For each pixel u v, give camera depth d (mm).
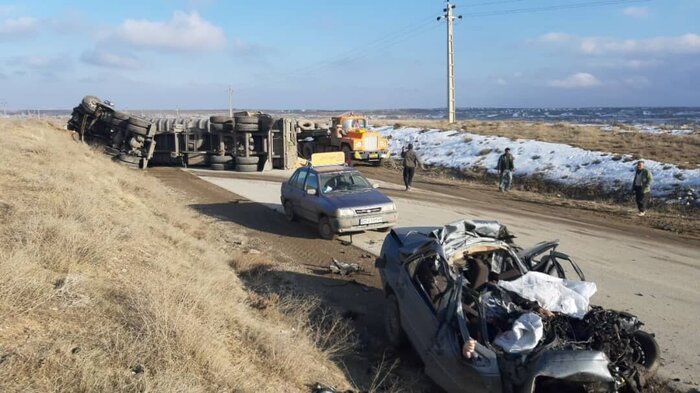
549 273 6746
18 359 3830
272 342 5617
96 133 26031
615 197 20094
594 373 4402
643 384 4883
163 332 4629
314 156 18594
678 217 16578
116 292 5551
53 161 12852
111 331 4629
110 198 10891
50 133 20219
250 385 4582
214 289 6984
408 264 6648
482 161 28453
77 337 4363
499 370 4734
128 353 4289
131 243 7695
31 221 6691
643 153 24328
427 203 18172
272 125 27172
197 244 9812
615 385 4551
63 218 7379
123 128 25281
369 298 8594
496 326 5383
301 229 13609
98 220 7965
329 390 5039
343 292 8797
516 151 28281
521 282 5773
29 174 10320
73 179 11148
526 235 13492
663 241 13188
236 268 9375
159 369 4203
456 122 47250
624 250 12133
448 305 5633
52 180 9984
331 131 31125
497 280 6215
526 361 4617
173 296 5691
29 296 4758
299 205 13688
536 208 17906
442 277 6312
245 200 17844
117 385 3867
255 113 29797
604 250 12102
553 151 26766
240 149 27781
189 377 4266
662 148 26016
